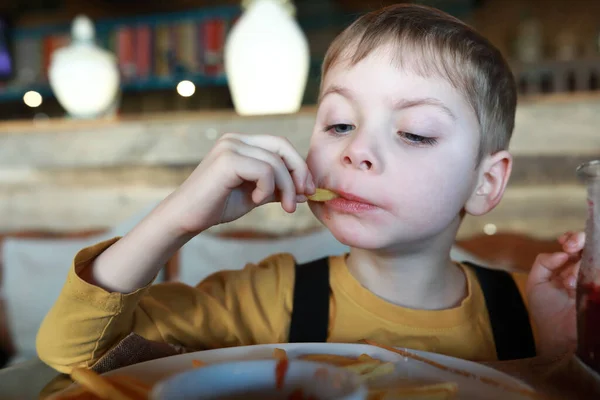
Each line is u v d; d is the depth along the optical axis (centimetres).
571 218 163
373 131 69
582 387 47
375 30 74
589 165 52
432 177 69
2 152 199
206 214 62
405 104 69
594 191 51
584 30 344
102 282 62
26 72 358
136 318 69
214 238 144
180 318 72
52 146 194
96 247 65
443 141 70
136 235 63
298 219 173
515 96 90
